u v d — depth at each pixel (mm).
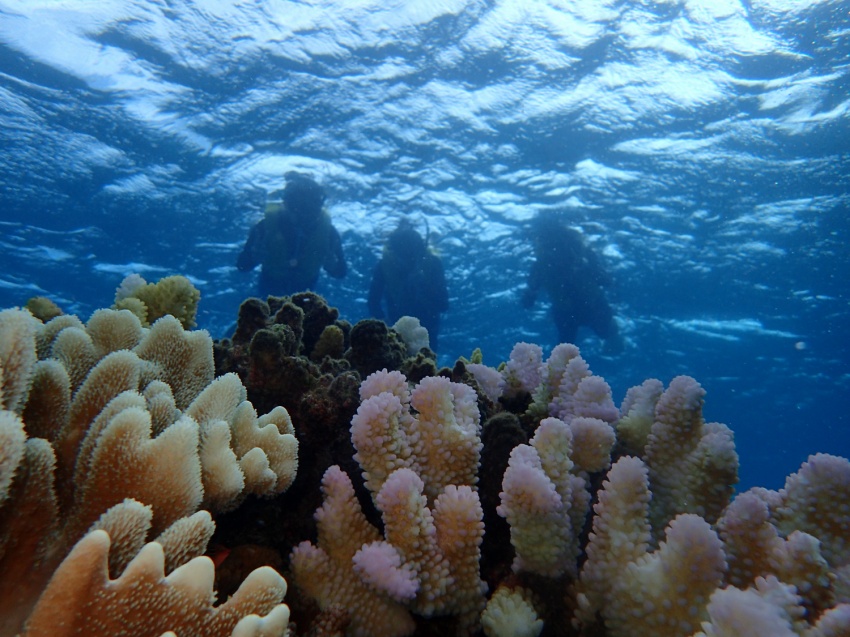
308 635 1398
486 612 1452
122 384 1442
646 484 1477
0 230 16344
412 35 10922
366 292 19406
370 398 1626
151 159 14039
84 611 898
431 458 1727
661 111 12383
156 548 959
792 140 12734
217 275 18484
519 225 16172
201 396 1666
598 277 15586
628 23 10602
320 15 10539
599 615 1434
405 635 1494
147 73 11719
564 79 11734
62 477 1300
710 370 24188
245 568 1538
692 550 1248
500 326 21750
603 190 14656
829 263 16281
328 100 12305
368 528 1613
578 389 2252
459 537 1472
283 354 2389
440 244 17125
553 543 1519
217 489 1443
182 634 1017
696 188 14383
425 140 13297
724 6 10219
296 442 1754
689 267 17547
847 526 1520
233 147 13602
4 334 1096
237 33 10875
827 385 24375
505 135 13141
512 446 1984
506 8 10398
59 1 10133
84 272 18391
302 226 11602
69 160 14094
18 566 1060
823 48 10695
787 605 1113
